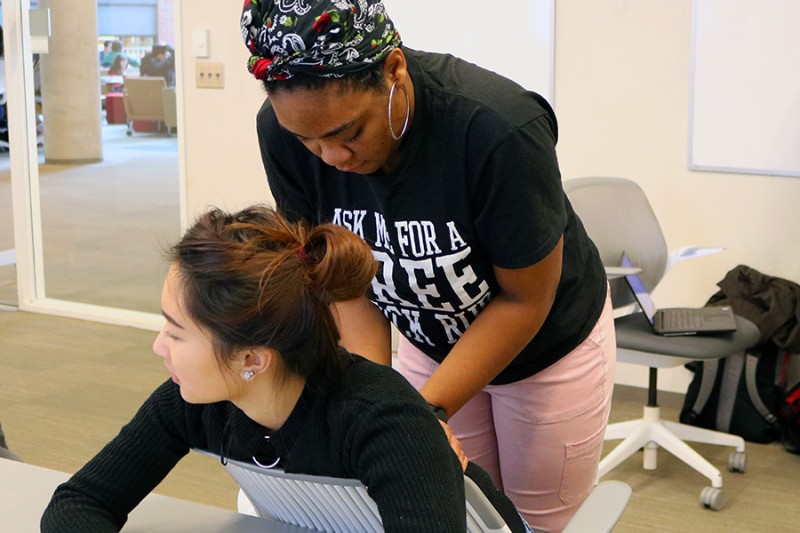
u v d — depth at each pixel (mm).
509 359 1526
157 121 4727
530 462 1749
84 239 5031
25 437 3414
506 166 1350
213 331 1011
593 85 3670
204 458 3246
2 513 1208
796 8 3297
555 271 1473
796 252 3465
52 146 4977
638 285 3055
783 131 3398
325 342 1052
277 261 1012
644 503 2971
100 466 1180
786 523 2826
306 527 1169
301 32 1151
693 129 3541
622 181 3232
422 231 1472
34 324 4891
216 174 4594
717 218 3572
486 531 1072
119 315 4926
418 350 1809
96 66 4828
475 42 3836
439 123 1378
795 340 3324
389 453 1016
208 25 4457
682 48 3504
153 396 1211
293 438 1084
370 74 1236
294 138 1502
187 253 1020
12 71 4930
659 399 3781
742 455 3162
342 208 1543
